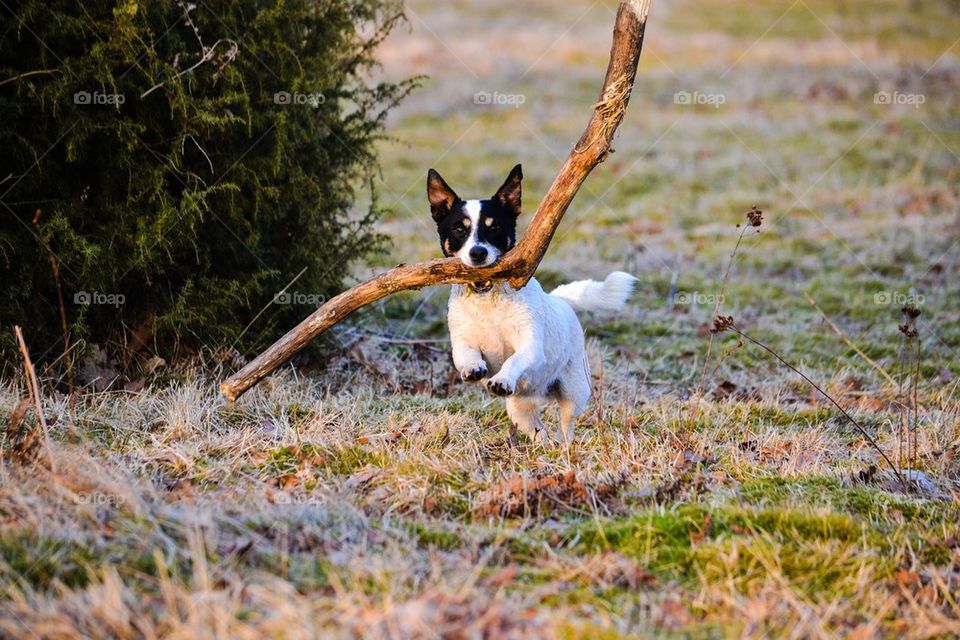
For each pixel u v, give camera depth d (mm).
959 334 9609
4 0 6352
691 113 18562
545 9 27266
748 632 3932
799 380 8336
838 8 26453
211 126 6848
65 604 3773
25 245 6605
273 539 4434
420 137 17078
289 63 7242
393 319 9227
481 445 6160
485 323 6316
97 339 7012
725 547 4539
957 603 4312
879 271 11648
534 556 4562
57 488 4633
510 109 18641
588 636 3764
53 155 6672
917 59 21344
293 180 7320
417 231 12133
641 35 5066
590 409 7398
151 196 6777
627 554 4582
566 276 10883
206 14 6961
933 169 15469
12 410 5883
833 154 16234
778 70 21016
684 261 12023
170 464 5504
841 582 4355
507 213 6641
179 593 3844
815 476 5746
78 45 6645
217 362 7055
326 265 7754
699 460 5922
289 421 6426
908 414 6727
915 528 4980
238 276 7359
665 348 9242
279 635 3611
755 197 14492
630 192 14930
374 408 6844
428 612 3795
